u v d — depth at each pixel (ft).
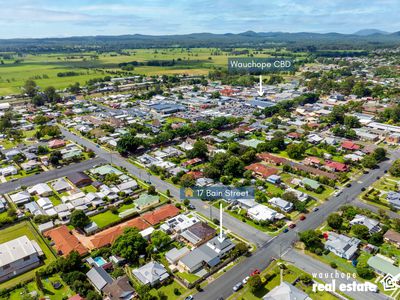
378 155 482.28
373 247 288.92
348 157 483.10
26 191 404.16
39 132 594.24
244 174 431.43
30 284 258.57
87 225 330.95
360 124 631.56
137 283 259.39
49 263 281.33
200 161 489.67
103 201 380.37
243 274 267.80
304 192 398.01
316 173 434.30
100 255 289.12
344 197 383.86
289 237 313.94
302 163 477.77
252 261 282.77
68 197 385.50
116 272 264.72
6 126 654.12
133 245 284.82
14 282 260.42
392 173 431.84
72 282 253.24
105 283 250.78
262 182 412.98
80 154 510.58
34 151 530.27
